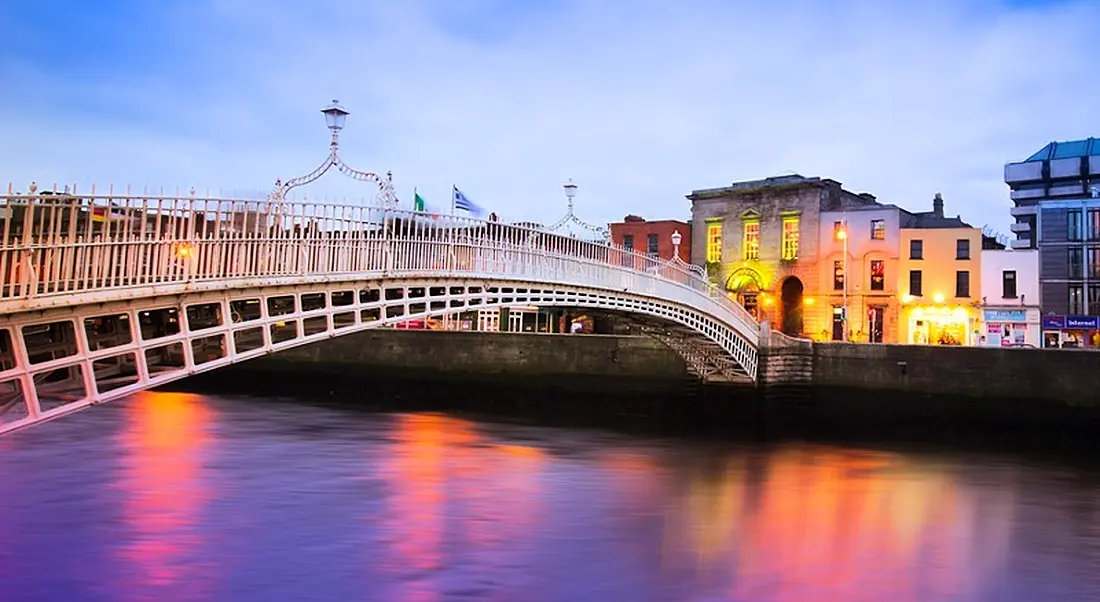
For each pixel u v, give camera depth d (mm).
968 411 36156
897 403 37844
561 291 27578
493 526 18562
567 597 14031
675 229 63031
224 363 16359
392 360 48000
